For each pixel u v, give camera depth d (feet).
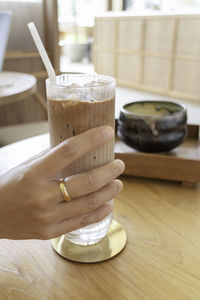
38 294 1.17
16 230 1.17
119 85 13.05
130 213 1.60
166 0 12.76
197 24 9.53
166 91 11.16
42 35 5.73
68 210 1.16
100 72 13.91
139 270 1.26
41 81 5.86
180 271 1.25
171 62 10.64
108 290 1.18
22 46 5.60
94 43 13.74
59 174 1.26
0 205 1.11
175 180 1.84
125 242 1.39
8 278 1.23
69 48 18.38
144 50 11.57
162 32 10.72
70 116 1.18
